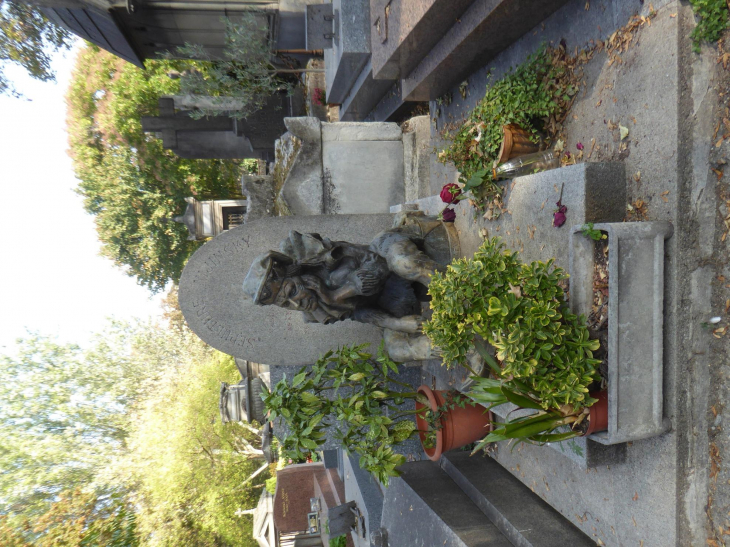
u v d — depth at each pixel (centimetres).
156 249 1744
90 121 1652
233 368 1855
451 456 516
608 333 258
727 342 252
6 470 1599
